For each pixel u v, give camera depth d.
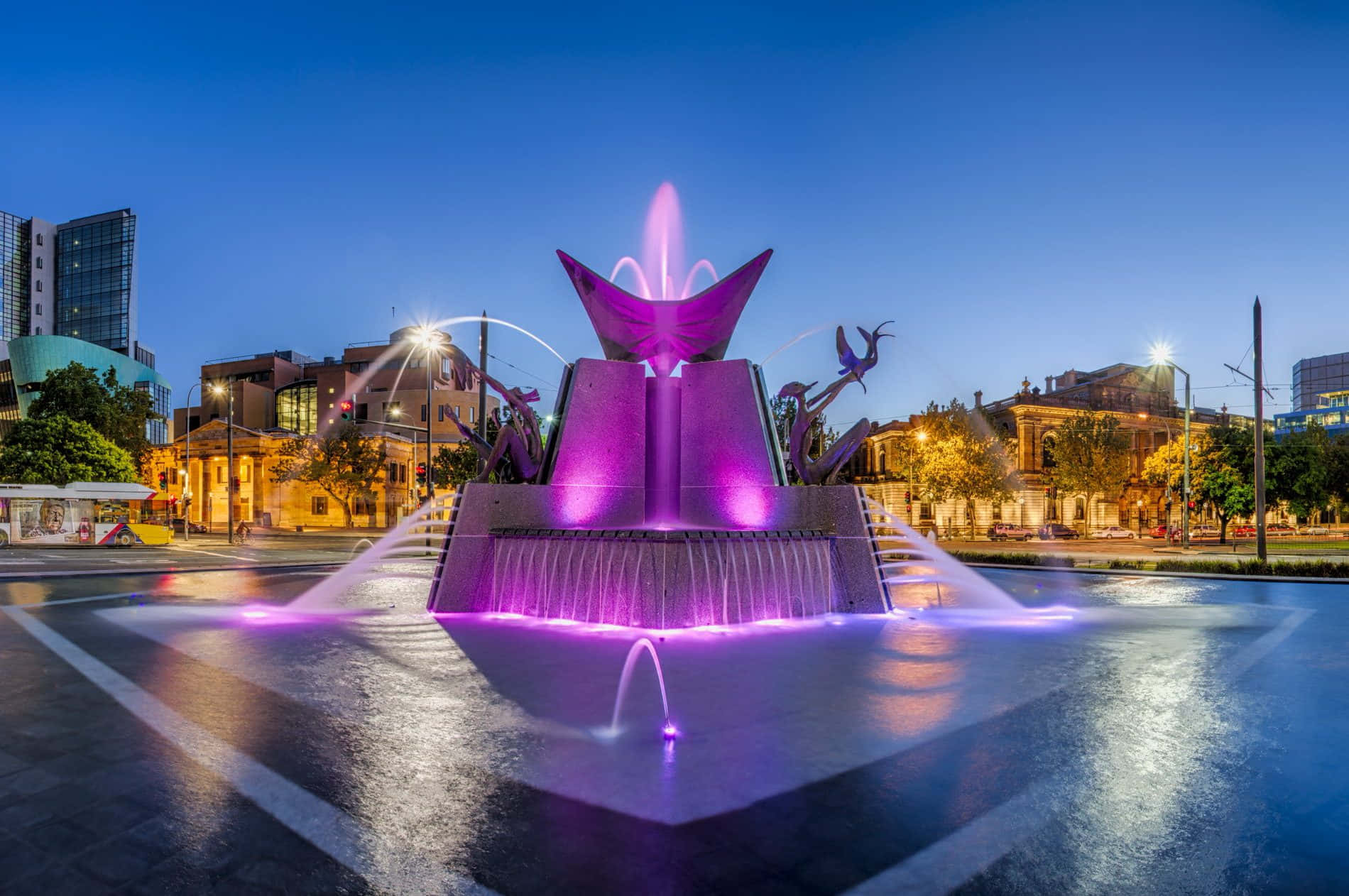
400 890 3.85
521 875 4.00
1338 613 14.09
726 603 12.13
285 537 54.38
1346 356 134.12
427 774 5.45
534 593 13.02
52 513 35.59
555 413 15.15
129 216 130.62
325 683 8.12
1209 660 9.52
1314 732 6.54
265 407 96.25
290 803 4.93
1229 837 4.50
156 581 19.42
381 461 68.50
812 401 14.84
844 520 13.85
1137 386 75.50
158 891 3.82
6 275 124.62
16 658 9.42
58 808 4.83
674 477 14.91
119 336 128.50
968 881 3.95
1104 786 5.28
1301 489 47.47
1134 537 62.44
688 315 14.97
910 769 5.57
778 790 5.16
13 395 105.06
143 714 6.92
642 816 4.74
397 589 17.56
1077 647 10.36
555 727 6.55
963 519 66.38
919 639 10.90
